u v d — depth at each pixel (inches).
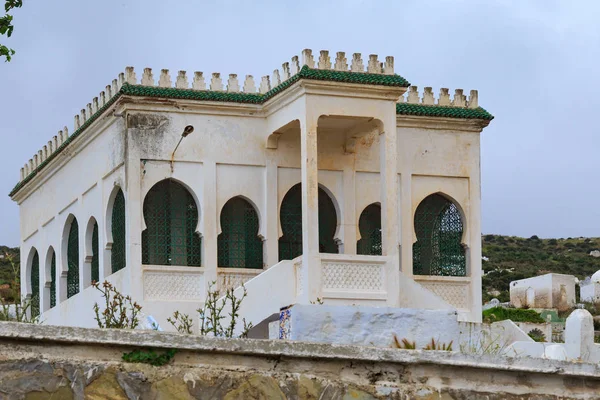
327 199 1196.5
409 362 424.8
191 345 398.3
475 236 1234.0
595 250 3316.9
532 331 1519.4
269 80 1169.4
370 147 1202.0
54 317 1310.3
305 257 1067.3
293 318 600.4
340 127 1164.5
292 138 1177.4
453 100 1246.9
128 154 1112.2
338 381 416.2
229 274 1137.4
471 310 1221.7
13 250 2174.0
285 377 408.5
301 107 1091.9
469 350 637.3
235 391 401.1
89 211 1232.8
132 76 1127.6
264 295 1080.2
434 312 623.8
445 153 1237.1
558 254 3280.0
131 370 391.2
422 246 1229.7
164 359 397.1
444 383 430.3
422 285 1202.0
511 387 438.6
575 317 788.6
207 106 1143.6
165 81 1133.7
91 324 1184.2
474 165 1246.9
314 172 1080.8
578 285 2428.6
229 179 1152.8
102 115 1164.5
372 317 612.1
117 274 1127.0
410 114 1214.3
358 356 418.3
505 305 2156.7
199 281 1123.3
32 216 1476.4
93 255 1242.0
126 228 1107.3
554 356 758.5
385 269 1091.9
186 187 1137.4
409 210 1212.5
